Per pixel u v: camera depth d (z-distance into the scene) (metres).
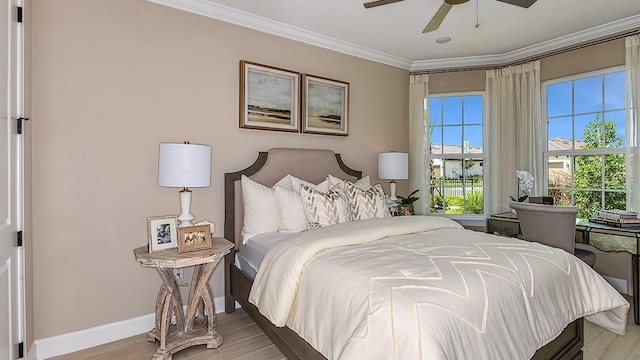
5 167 1.63
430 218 2.49
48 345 2.14
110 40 2.36
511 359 1.32
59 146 2.18
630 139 3.04
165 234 2.15
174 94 2.62
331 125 3.55
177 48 2.63
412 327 1.17
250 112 2.99
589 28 3.23
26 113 1.93
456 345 1.18
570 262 1.85
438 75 4.25
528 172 3.72
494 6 2.79
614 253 3.28
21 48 1.84
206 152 2.27
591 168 3.45
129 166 2.44
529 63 3.79
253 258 2.47
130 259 2.45
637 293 2.53
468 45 3.67
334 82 3.55
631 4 2.76
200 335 2.24
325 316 1.51
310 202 2.58
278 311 1.75
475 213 4.22
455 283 1.38
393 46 3.69
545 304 1.58
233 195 2.82
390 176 3.66
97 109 2.31
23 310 1.86
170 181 2.15
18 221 1.80
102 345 2.30
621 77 3.20
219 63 2.84
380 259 1.64
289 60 3.26
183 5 2.64
